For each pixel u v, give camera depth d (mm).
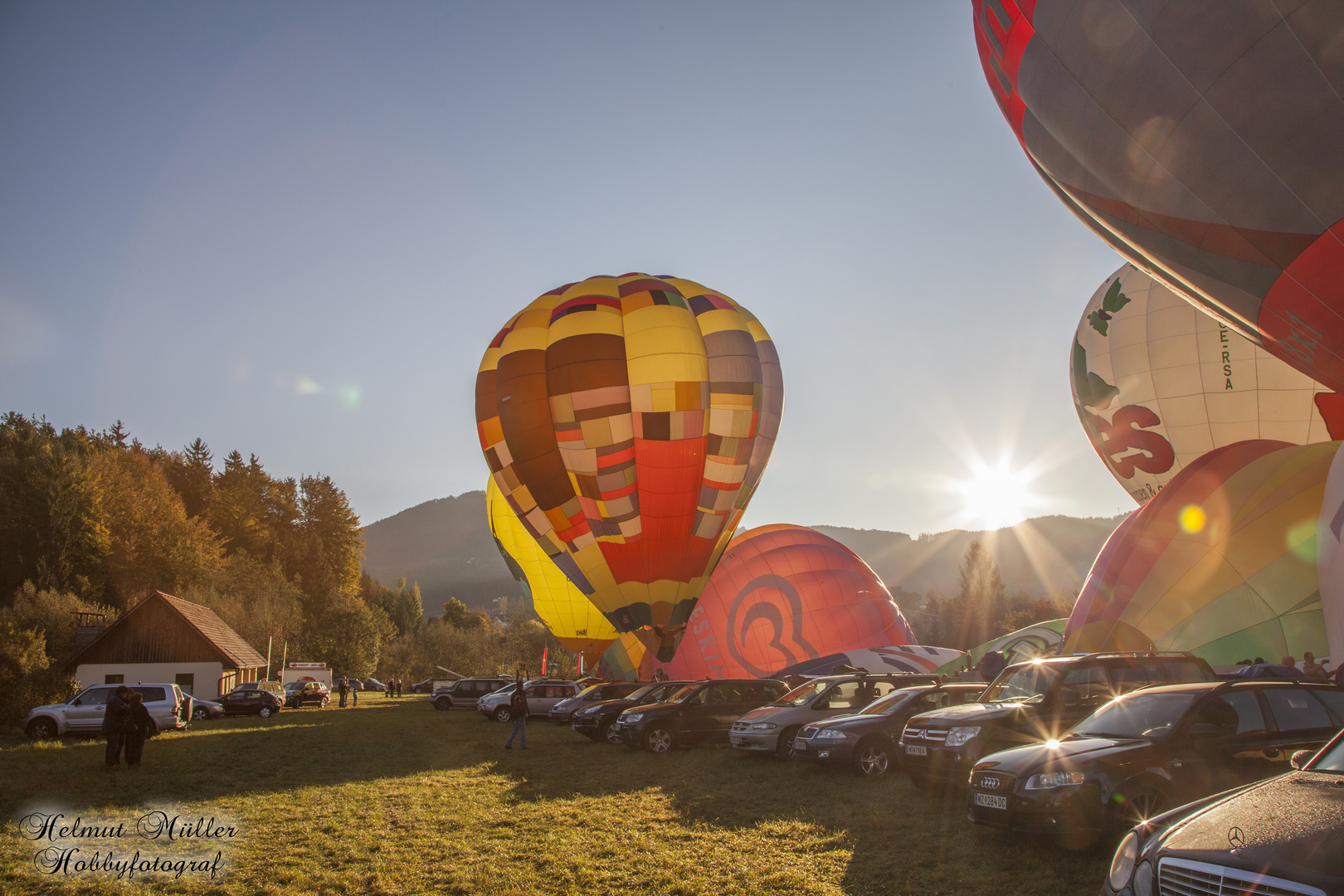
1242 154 12172
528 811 10789
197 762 16062
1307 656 14438
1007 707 10062
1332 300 12641
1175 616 17188
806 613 27203
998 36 15023
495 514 33625
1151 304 25203
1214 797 5156
